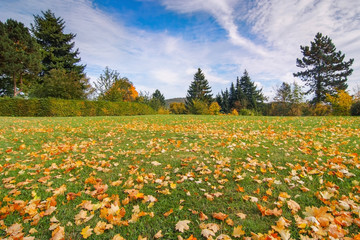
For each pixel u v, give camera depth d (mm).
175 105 49406
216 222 1905
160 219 1966
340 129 6555
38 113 14711
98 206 2135
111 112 18219
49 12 29688
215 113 34906
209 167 3262
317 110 27281
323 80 32656
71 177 2990
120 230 1817
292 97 30734
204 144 4867
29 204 2227
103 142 5355
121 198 2361
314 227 1728
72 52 31344
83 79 25453
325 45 32594
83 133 6617
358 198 2197
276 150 4152
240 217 1951
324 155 3707
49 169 3217
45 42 29453
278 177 2836
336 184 2580
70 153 4195
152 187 2621
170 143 5031
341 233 1647
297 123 8266
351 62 31328
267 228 1806
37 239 1712
